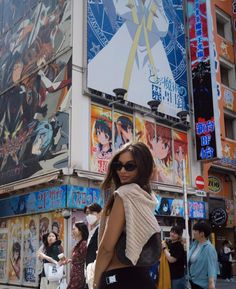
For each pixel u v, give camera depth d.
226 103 20.06
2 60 19.17
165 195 15.73
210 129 16.77
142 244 2.01
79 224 5.50
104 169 14.01
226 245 17.89
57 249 7.12
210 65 17.27
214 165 18.36
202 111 17.19
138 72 16.08
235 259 18.64
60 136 13.84
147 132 15.93
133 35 16.31
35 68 16.23
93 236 3.58
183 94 17.81
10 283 15.03
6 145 17.23
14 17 18.92
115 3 15.96
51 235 7.25
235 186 20.14
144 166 2.20
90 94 14.12
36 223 14.27
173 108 17.19
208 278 4.94
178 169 16.78
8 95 17.91
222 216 17.02
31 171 15.05
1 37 19.72
